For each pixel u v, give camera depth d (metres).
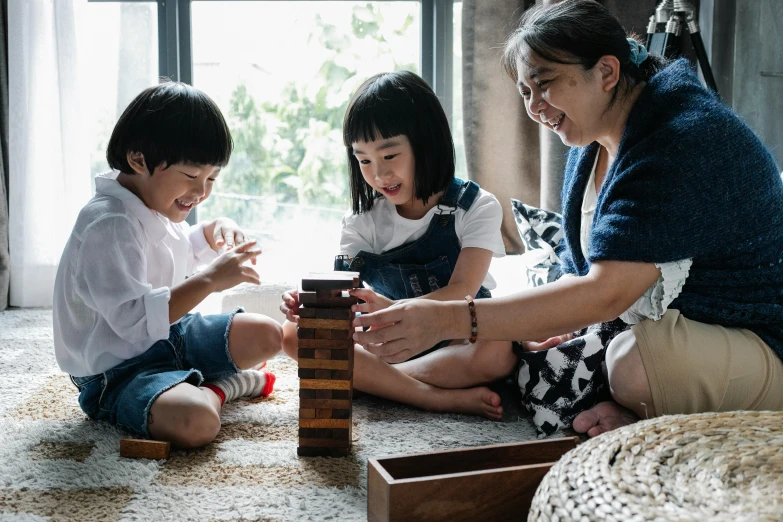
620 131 1.39
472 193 1.73
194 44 3.05
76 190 2.59
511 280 2.57
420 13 3.03
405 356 1.22
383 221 1.77
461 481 1.00
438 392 1.53
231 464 1.26
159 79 2.95
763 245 1.33
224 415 1.49
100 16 2.91
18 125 2.54
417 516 0.98
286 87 3.13
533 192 2.90
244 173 3.19
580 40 1.29
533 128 2.86
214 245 1.78
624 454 0.94
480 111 2.84
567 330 1.25
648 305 1.32
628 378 1.34
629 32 2.70
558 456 1.11
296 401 1.58
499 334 1.24
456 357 1.55
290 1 3.06
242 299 2.12
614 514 0.81
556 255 1.87
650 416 1.34
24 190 2.55
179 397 1.32
